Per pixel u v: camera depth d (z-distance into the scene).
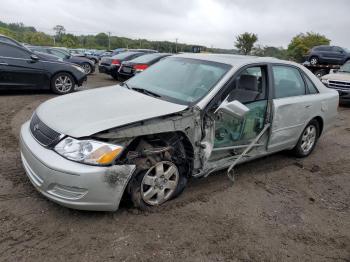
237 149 4.27
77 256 2.76
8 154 4.57
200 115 3.60
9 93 9.22
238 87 4.09
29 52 8.98
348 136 7.43
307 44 45.41
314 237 3.38
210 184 4.24
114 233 3.08
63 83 9.66
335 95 5.68
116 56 15.05
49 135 3.12
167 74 4.43
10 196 3.49
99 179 2.94
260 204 3.90
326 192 4.45
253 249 3.08
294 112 4.79
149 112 3.36
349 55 20.09
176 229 3.23
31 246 2.81
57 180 2.92
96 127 3.02
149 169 3.32
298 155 5.46
